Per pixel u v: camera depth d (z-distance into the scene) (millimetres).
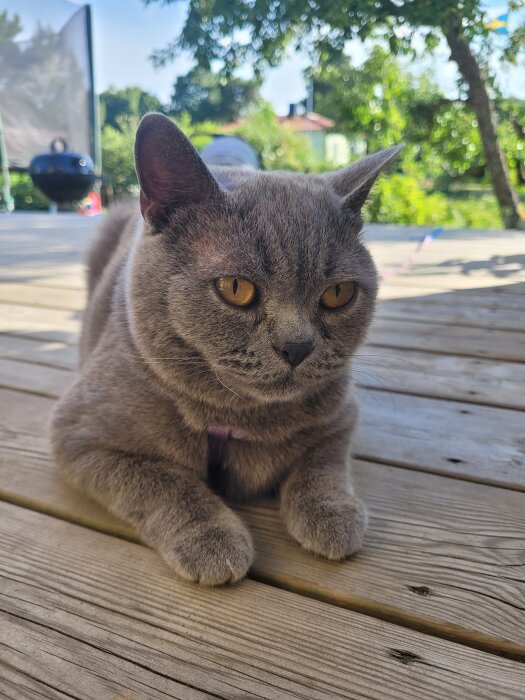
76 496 306
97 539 272
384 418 396
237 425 289
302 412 296
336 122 2637
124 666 206
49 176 1690
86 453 300
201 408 286
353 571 253
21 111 1824
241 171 337
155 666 207
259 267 265
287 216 278
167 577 248
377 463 344
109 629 221
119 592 239
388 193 2221
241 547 251
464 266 910
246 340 267
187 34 2283
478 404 419
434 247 1106
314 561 260
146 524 271
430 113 2275
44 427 372
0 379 450
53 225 1438
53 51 1810
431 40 2070
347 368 315
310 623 225
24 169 1896
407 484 320
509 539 273
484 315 636
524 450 353
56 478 322
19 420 382
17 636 218
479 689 200
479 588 243
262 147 3436
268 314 266
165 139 276
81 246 1102
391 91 2354
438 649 215
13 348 521
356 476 329
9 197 1896
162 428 291
